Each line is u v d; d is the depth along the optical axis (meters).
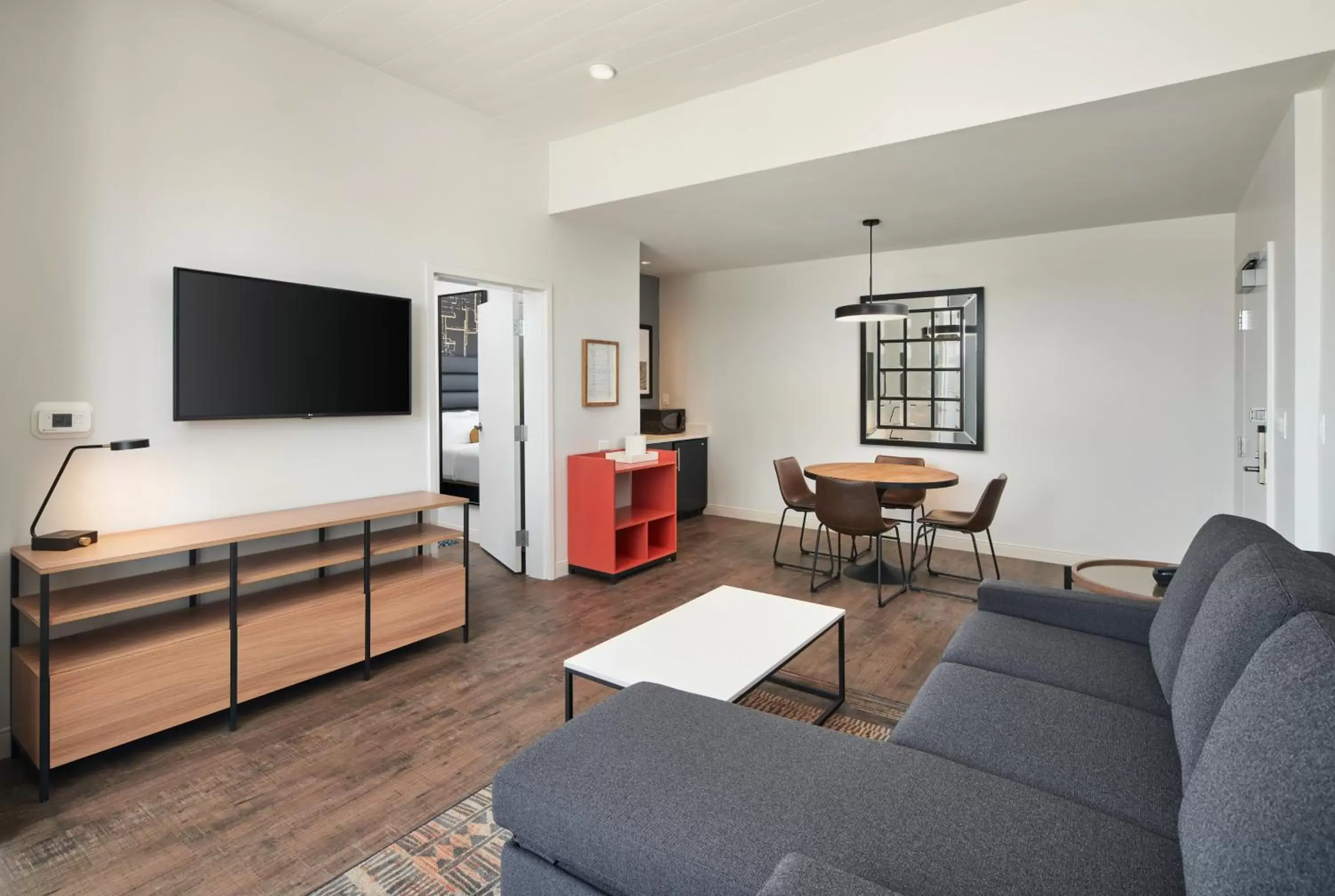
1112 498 4.75
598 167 4.08
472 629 3.53
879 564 3.94
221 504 2.80
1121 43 2.57
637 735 1.51
